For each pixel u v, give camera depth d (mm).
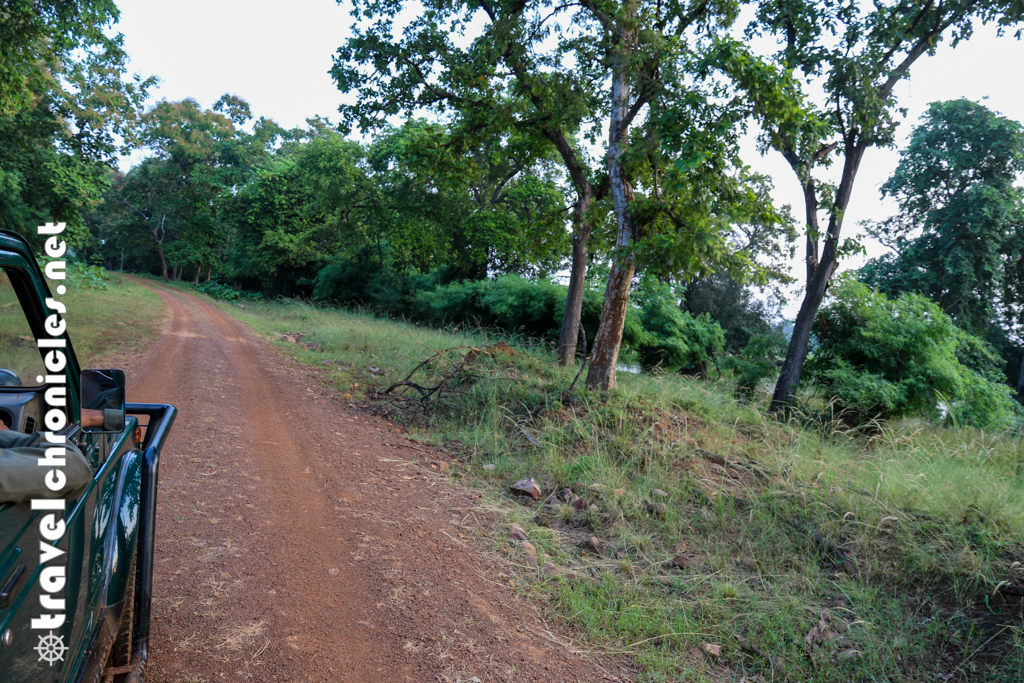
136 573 2779
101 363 11875
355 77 14781
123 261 91188
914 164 33875
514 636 4176
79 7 15695
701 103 9461
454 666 3633
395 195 32781
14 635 1438
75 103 26531
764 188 10727
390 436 9133
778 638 4785
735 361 20156
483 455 8711
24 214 27531
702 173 9781
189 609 3637
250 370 13227
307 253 46875
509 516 6527
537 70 13617
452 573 4910
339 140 38344
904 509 6891
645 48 10828
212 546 4496
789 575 5840
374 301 37344
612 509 6961
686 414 10656
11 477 1473
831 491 7336
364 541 5145
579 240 15805
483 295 25891
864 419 13391
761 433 10391
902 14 13641
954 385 14055
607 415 9766
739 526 6848
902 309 15195
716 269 10461
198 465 6320
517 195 32094
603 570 5625
